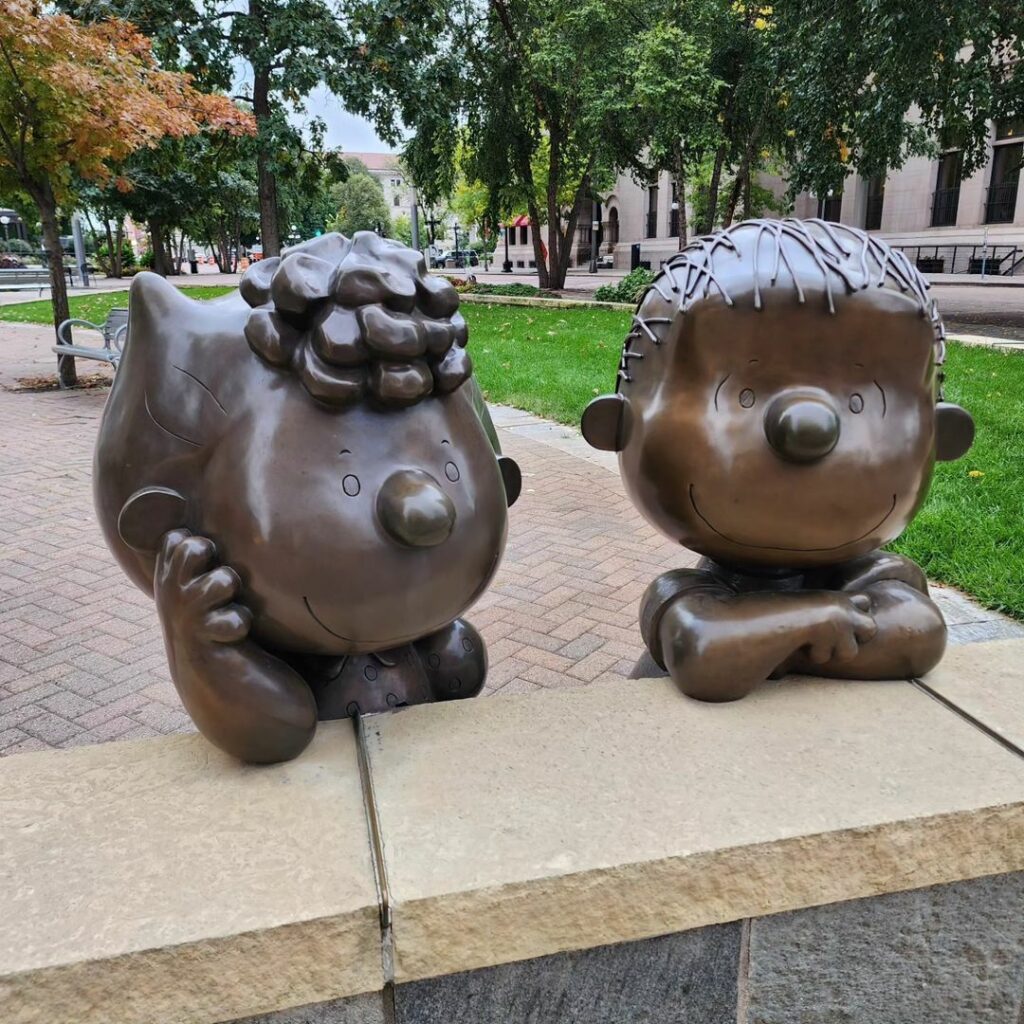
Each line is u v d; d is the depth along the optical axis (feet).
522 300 70.69
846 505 6.11
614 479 21.26
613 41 68.80
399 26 62.18
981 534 15.28
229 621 5.43
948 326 50.06
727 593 6.95
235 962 4.69
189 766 6.01
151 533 5.60
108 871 5.04
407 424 5.61
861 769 5.99
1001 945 6.23
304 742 5.98
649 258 149.89
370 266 5.41
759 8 65.98
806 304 5.87
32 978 4.42
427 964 5.00
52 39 27.61
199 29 57.47
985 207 107.55
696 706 6.74
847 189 119.75
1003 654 7.61
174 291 5.86
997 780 5.88
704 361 6.17
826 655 6.68
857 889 5.60
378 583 5.48
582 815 5.53
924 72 41.27
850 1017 6.11
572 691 6.98
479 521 5.90
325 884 4.97
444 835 5.35
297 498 5.35
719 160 75.05
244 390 5.52
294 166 69.72
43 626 13.52
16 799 5.66
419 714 6.64
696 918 5.37
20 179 34.01
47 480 22.02
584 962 5.44
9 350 49.24
